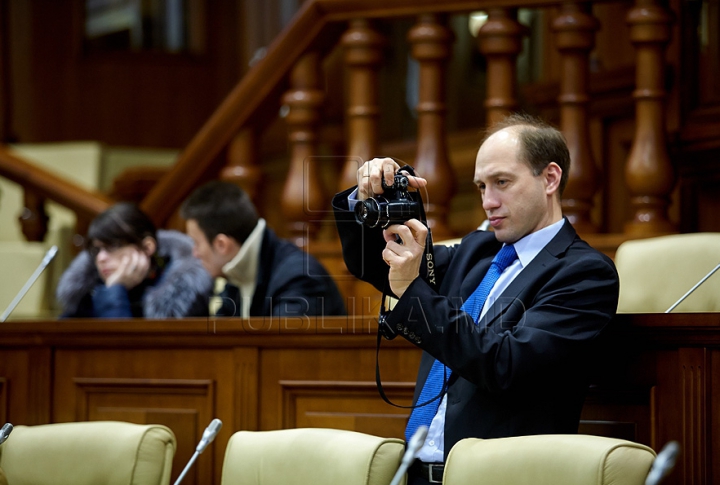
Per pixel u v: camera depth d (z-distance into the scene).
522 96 15.26
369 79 10.87
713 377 5.89
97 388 7.91
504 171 6.07
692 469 5.91
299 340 7.21
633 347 6.19
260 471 5.99
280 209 18.19
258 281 8.95
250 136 11.81
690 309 7.59
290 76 11.47
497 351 5.50
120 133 21.38
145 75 21.48
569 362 5.55
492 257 6.43
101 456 6.49
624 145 12.00
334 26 11.17
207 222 8.95
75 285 10.16
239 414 7.39
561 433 5.68
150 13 21.45
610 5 12.46
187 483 7.53
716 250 7.62
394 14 10.66
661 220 9.73
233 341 7.44
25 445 6.74
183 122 21.53
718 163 10.70
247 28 20.69
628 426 6.24
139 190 17.22
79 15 21.44
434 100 10.51
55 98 21.42
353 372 7.10
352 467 5.64
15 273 14.98
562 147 6.20
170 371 7.69
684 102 11.03
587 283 5.73
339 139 17.30
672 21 9.80
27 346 8.16
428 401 5.88
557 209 6.21
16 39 21.36
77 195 15.02
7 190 17.77
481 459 5.21
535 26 15.07
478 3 10.18
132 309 9.84
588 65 10.02
